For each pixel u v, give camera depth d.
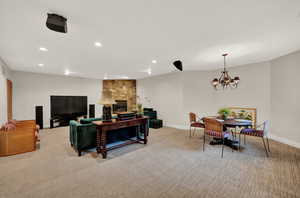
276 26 2.02
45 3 1.47
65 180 1.96
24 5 1.49
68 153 2.95
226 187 1.80
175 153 2.96
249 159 2.63
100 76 6.36
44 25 1.93
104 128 2.71
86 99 6.61
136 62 3.97
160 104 6.14
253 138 3.98
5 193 1.68
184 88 5.36
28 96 5.17
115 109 7.23
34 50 2.94
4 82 3.82
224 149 3.17
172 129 5.34
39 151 3.05
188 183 1.90
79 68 4.69
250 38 2.43
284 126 3.47
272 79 3.83
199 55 3.37
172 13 1.68
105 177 2.05
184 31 2.15
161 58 3.60
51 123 5.37
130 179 2.00
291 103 3.27
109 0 1.44
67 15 1.70
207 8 1.59
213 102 5.07
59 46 2.72
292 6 1.56
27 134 3.01
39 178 2.01
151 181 1.95
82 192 1.72
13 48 2.81
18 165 2.40
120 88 7.30
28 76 5.18
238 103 4.53
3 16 1.69
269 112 3.95
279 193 1.68
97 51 3.02
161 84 6.09
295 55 3.15
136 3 1.49
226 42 2.59
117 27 2.01
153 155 2.86
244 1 1.48
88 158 2.71
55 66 4.39
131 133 4.06
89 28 2.03
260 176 2.05
